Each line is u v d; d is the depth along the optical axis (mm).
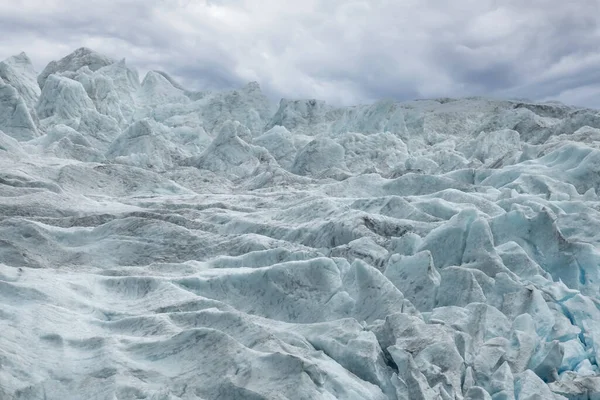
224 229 19000
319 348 10211
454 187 21688
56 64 63750
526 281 13555
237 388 8328
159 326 10125
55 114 46844
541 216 14875
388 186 22859
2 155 29984
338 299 12031
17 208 20609
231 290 12859
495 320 11734
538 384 9789
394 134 43812
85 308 11227
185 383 8594
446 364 9867
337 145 37000
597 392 9875
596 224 15961
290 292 12508
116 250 16531
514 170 22141
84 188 26734
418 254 13008
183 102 59188
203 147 45719
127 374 8695
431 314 11750
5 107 42156
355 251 14508
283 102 55281
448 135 45531
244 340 9625
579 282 14172
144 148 37438
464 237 14219
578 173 20984
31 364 8805
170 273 14133
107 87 51562
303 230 17375
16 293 11039
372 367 9531
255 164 37062
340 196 22859
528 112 40125
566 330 11867
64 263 15891
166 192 28078
